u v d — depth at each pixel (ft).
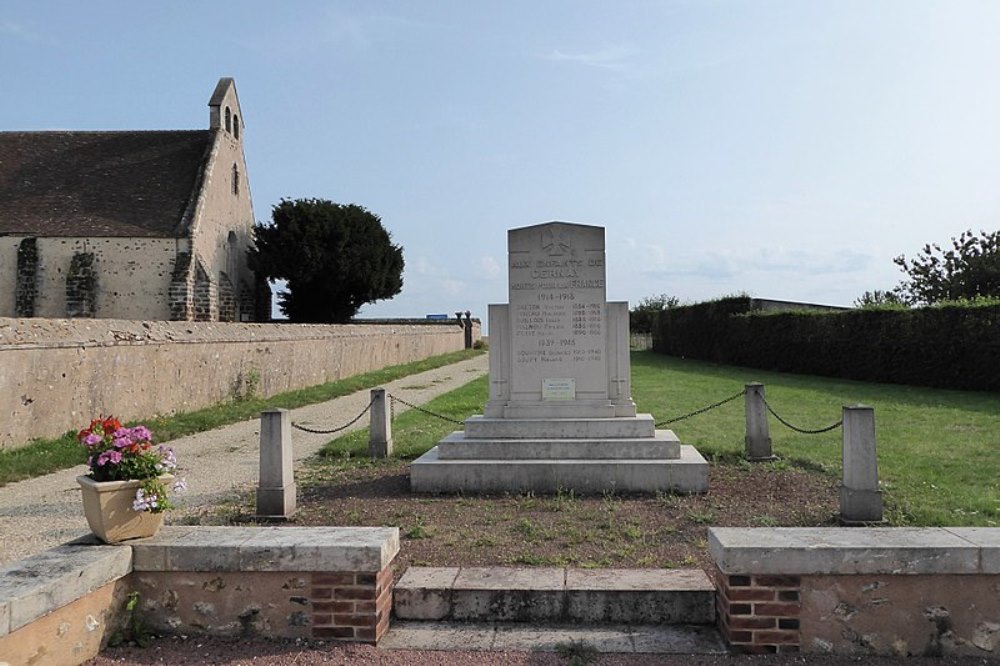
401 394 73.00
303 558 15.90
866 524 23.49
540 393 31.78
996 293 119.85
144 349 52.44
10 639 12.89
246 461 38.24
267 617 16.05
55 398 43.50
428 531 23.20
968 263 124.77
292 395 71.26
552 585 17.44
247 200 128.26
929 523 23.48
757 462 34.04
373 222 142.92
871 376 80.89
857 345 82.94
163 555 16.06
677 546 21.54
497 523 24.27
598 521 24.40
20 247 97.55
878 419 48.19
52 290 98.07
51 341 43.24
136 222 101.96
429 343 144.97
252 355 68.74
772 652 15.19
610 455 29.68
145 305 99.04
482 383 83.51
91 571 14.71
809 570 14.98
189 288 99.25
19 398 40.70
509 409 31.71
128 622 16.01
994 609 14.80
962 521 23.63
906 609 14.93
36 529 25.00
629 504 26.73
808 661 14.85
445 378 94.27
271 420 26.02
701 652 15.35
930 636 14.90
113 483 16.05
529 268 32.04
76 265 97.40
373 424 37.70
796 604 15.14
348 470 34.37
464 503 27.20
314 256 128.88
